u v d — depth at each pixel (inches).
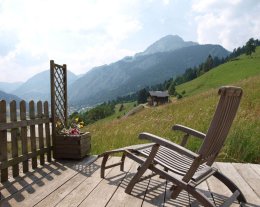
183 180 133.5
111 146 311.3
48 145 231.3
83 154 240.2
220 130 135.5
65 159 238.1
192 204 146.5
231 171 206.7
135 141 327.6
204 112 431.5
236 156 255.0
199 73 5915.4
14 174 187.2
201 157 129.3
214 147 140.4
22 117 194.9
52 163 225.3
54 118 236.8
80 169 207.5
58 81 248.2
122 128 446.6
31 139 207.5
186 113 474.3
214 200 153.0
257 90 676.7
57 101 246.5
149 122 448.1
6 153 178.2
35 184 171.9
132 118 684.7
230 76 3937.0
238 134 273.0
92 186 168.9
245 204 148.4
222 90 120.6
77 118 277.3
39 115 217.8
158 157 151.2
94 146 316.5
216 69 4628.4
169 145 134.7
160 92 3964.1
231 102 131.8
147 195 156.6
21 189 162.7
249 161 249.1
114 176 190.4
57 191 159.8
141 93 5497.1
